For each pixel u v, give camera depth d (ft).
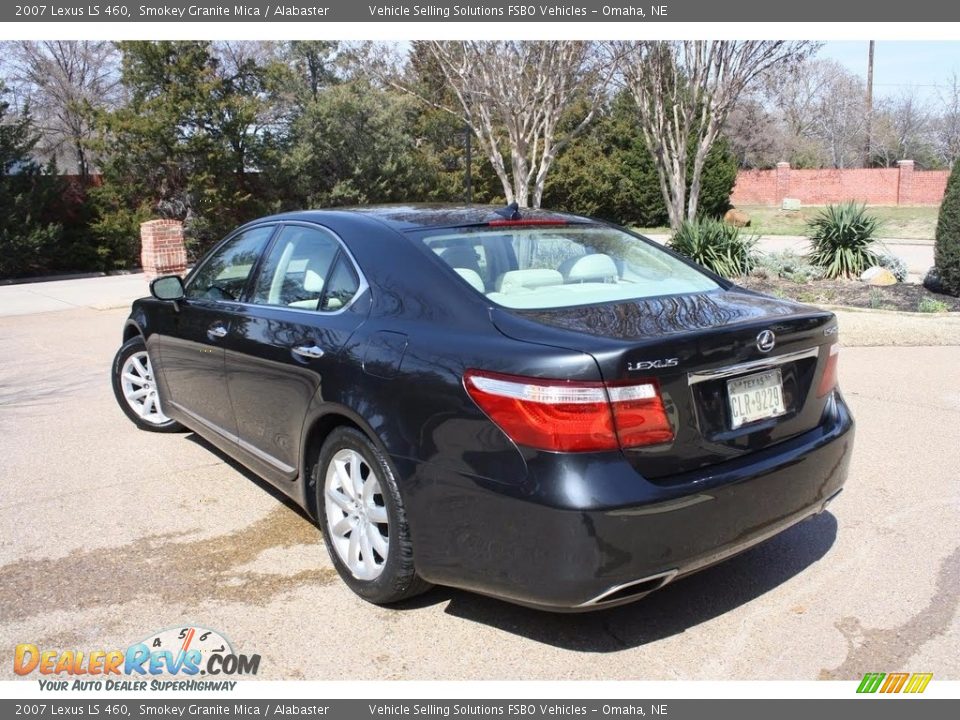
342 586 11.60
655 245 13.55
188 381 15.83
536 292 10.83
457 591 11.48
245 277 14.43
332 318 11.66
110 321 37.55
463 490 9.34
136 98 72.74
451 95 81.46
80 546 12.93
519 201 47.78
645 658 9.86
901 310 33.60
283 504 14.64
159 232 50.90
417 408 9.81
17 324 37.29
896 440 17.43
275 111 82.74
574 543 8.55
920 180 118.62
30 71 99.40
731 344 9.43
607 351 8.66
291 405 12.20
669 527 8.82
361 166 85.10
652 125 52.42
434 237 11.61
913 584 11.44
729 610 10.89
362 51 88.58
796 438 10.48
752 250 45.60
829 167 166.40
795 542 12.84
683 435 9.09
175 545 12.96
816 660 9.78
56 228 64.75
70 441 18.44
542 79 44.83
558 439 8.62
